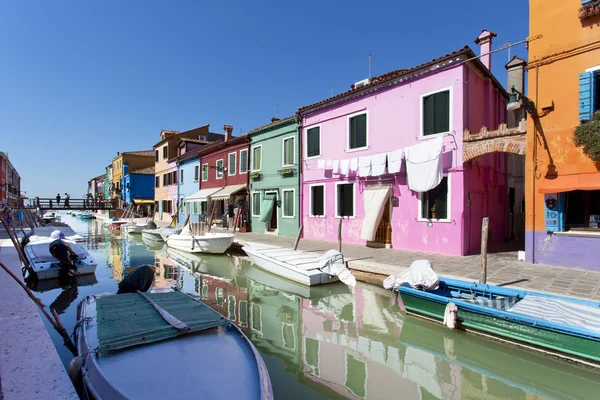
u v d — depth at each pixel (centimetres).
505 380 473
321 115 1614
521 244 1333
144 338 473
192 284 1051
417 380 471
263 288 987
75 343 534
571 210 897
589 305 568
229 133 2792
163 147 3678
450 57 1095
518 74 1360
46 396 286
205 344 470
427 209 1191
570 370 488
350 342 602
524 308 566
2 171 4044
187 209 3050
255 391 359
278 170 1877
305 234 1709
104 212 5744
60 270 1116
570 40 880
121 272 1267
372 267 956
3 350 375
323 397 424
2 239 1847
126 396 339
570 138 876
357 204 1434
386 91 1325
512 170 1498
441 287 758
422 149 1148
